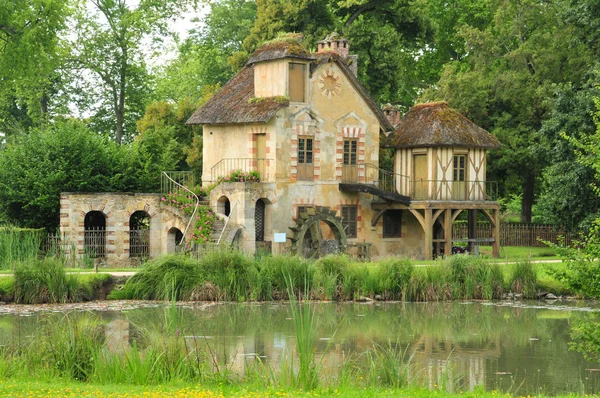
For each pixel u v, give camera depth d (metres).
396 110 60.28
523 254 54.62
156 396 19.36
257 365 24.42
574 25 55.06
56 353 23.44
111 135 74.50
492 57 65.50
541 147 55.12
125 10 71.25
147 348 24.31
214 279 40.09
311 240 52.12
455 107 61.50
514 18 64.75
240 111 53.00
